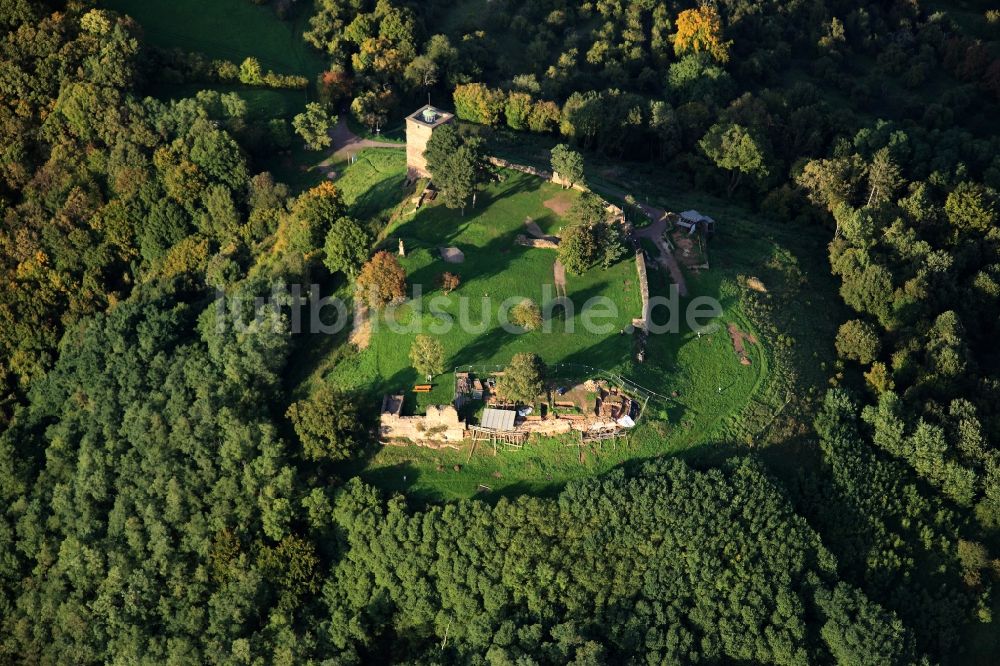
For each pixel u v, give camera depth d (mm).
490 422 147750
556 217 187375
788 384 159250
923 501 151875
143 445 156750
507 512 137750
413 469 148500
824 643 139000
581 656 129125
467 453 148500
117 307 177375
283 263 172125
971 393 164125
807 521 143250
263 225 189750
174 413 156750
